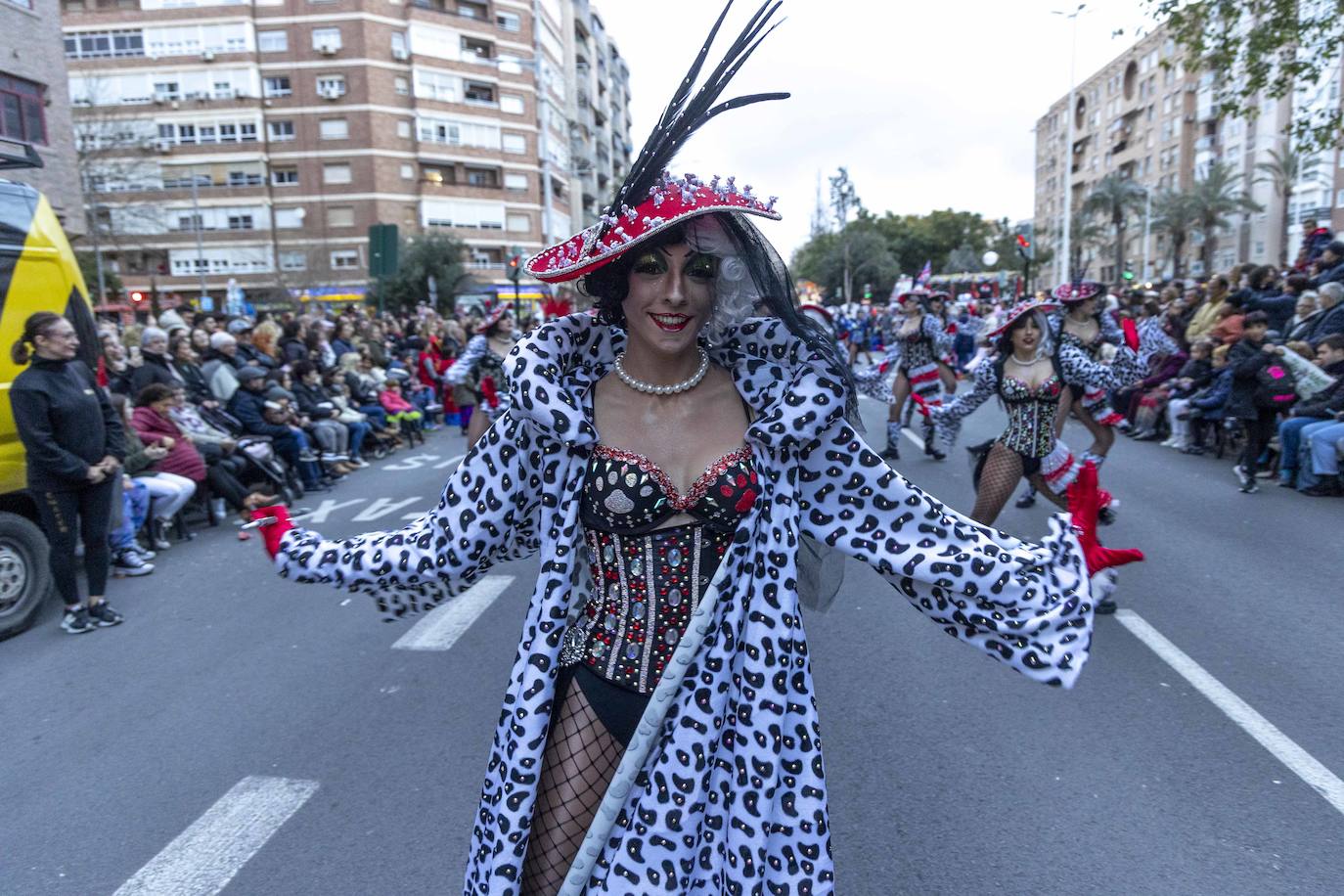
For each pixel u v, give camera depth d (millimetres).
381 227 17156
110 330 10273
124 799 3674
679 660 1749
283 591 6695
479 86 54781
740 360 1961
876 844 3158
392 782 3709
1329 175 49094
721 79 1753
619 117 88125
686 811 1758
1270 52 12758
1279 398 8820
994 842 3150
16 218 6273
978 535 1884
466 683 4766
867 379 10516
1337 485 8711
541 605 1834
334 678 4914
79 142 35469
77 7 50125
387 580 1949
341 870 3105
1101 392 6305
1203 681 4465
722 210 1789
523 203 56531
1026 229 15391
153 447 7945
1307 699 4238
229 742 4160
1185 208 51844
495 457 1910
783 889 1773
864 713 4227
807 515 1905
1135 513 8195
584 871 1775
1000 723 4074
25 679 5125
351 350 14906
